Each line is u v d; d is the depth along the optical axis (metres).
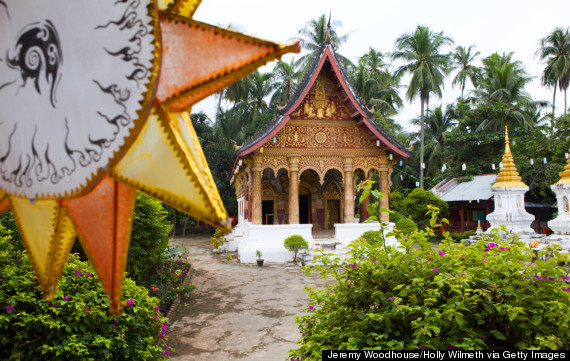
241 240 21.97
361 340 3.54
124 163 1.99
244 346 7.98
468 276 3.35
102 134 1.96
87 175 2.01
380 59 42.72
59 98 2.09
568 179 19.23
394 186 42.25
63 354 4.13
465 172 34.25
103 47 1.98
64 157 2.08
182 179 1.88
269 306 11.07
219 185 36.03
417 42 35.88
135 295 5.22
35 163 2.19
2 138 2.30
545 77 39.28
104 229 2.17
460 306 3.18
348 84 19.09
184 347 7.93
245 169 20.16
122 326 4.81
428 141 41.47
